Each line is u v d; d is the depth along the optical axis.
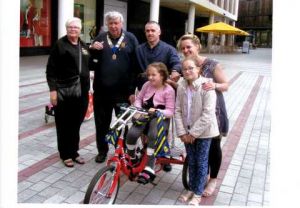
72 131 4.40
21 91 8.51
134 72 4.34
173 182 4.15
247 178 4.36
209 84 3.35
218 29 27.20
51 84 4.11
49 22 17.64
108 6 22.44
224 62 22.16
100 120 4.50
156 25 3.99
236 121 7.17
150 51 4.09
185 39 3.59
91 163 4.56
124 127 3.46
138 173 3.61
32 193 3.69
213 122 3.42
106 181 3.38
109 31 4.27
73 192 3.77
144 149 3.66
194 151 3.55
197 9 33.44
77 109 4.34
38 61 14.59
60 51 4.06
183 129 3.48
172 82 3.85
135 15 26.36
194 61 3.37
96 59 4.35
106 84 4.31
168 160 3.87
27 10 16.12
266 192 3.99
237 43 51.34
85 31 20.83
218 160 3.74
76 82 4.19
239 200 3.77
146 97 3.85
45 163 4.48
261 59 26.44
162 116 3.53
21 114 6.56
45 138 5.39
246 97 9.91
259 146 5.62
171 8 33.69
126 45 4.27
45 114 6.16
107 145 4.64
